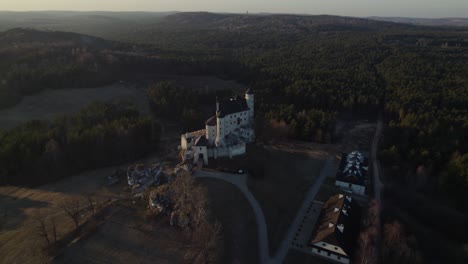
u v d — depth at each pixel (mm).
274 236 77938
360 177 101125
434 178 110562
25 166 103438
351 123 164375
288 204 90625
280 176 103375
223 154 104375
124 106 164875
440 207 97250
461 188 101125
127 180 98188
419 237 84625
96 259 65875
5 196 94688
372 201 92188
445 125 137125
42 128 130000
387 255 72875
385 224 81938
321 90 180750
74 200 85125
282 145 131375
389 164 117938
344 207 81625
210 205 81750
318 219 82938
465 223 90250
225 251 69938
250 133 119750
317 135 137750
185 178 83812
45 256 66562
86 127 128625
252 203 85688
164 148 128375
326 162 117812
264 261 70875
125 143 118812
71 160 110188
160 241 70500
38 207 87188
